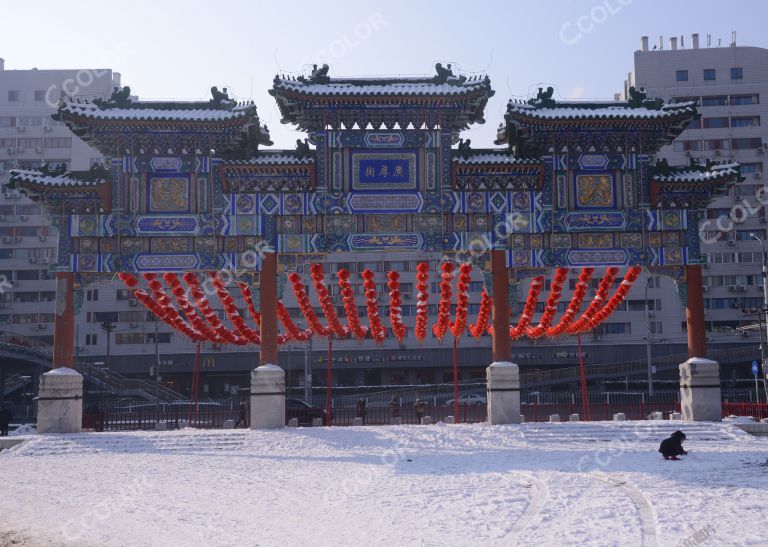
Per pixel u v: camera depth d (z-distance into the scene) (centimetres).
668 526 1542
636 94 3722
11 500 2091
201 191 3616
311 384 8612
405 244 3594
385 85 3609
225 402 6706
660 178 3641
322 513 1805
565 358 8650
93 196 3606
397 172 3619
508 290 3638
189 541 1556
